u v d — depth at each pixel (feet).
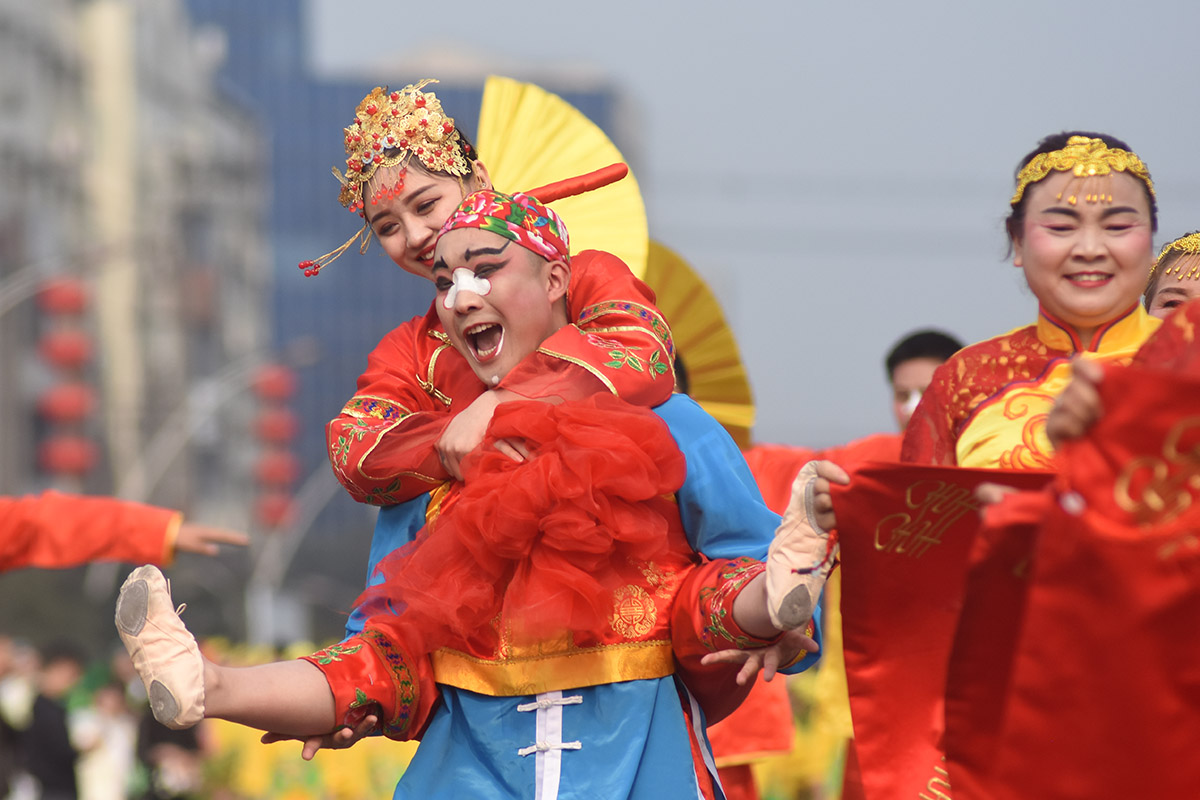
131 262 554.87
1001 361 37.35
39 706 106.01
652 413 36.17
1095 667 27.86
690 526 37.11
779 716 61.93
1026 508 29.14
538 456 35.70
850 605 33.17
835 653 63.67
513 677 35.91
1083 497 26.89
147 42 611.06
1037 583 27.89
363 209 40.75
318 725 35.99
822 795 98.27
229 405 641.40
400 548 37.93
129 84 587.27
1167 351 31.04
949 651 31.94
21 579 358.43
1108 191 35.09
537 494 34.76
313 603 645.92
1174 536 26.89
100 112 573.33
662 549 35.78
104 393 555.28
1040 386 36.58
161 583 33.68
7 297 275.39
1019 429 36.29
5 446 447.42
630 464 34.78
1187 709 27.94
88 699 140.67
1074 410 26.63
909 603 32.89
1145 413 26.27
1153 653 27.63
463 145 40.93
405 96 40.37
